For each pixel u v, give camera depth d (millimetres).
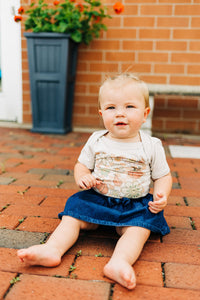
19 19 3562
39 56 3695
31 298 1027
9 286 1085
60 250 1237
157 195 1298
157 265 1238
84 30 3742
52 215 1675
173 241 1434
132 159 1392
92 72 3957
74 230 1320
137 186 1396
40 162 2713
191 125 3900
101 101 1396
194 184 2238
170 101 3877
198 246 1395
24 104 4195
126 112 1337
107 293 1059
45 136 3773
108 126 1381
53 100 3852
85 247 1363
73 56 3854
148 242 1423
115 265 1102
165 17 3678
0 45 4129
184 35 3684
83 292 1061
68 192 2033
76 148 3229
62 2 3865
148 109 1451
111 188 1401
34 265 1214
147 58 3805
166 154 3066
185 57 3729
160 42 3746
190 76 3762
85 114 4094
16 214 1678
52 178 2305
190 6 3604
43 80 3764
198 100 3822
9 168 2523
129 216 1327
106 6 3764
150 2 3666
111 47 3855
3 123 4328
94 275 1159
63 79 3701
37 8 3578
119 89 1335
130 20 3752
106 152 1417
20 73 4109
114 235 1479
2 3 3982
